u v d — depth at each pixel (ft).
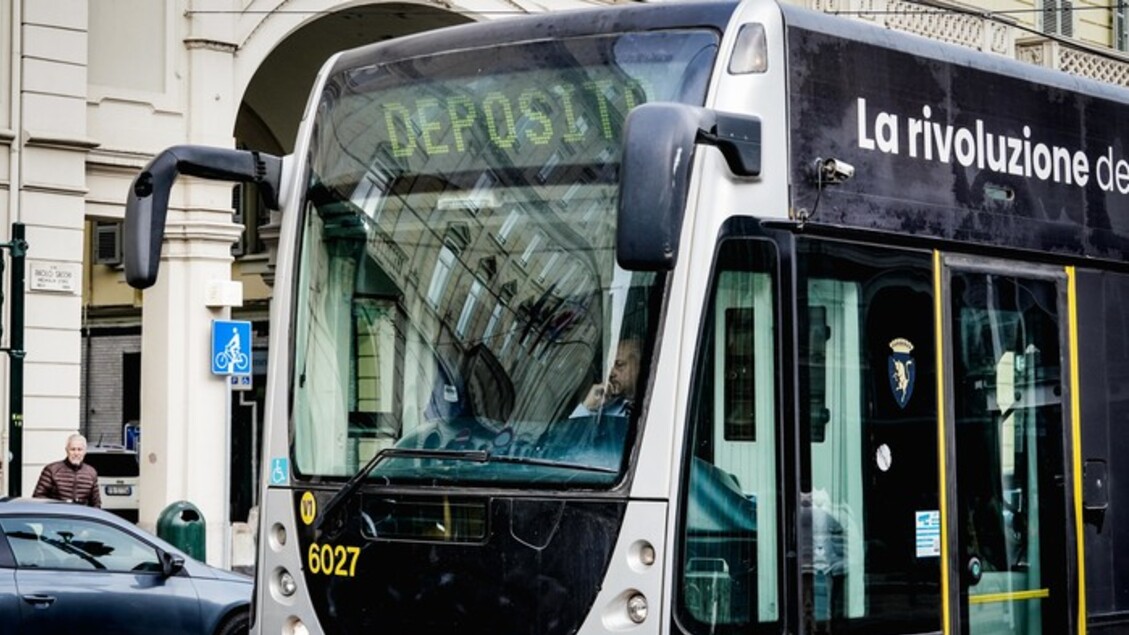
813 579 39.86
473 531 39.99
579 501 38.83
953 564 43.14
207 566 77.20
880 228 42.42
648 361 38.75
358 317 43.19
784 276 40.04
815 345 40.52
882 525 41.55
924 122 44.09
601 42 41.45
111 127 110.22
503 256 41.29
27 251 104.78
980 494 44.09
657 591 37.78
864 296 41.81
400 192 43.19
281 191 45.50
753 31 40.50
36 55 106.01
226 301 114.01
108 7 110.83
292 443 43.52
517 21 42.91
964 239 44.68
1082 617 46.42
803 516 39.78
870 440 41.52
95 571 73.77
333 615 41.73
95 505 99.96
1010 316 45.83
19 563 72.28
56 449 105.70
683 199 35.37
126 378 181.47
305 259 44.52
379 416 42.27
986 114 46.09
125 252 42.91
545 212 40.96
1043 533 45.70
